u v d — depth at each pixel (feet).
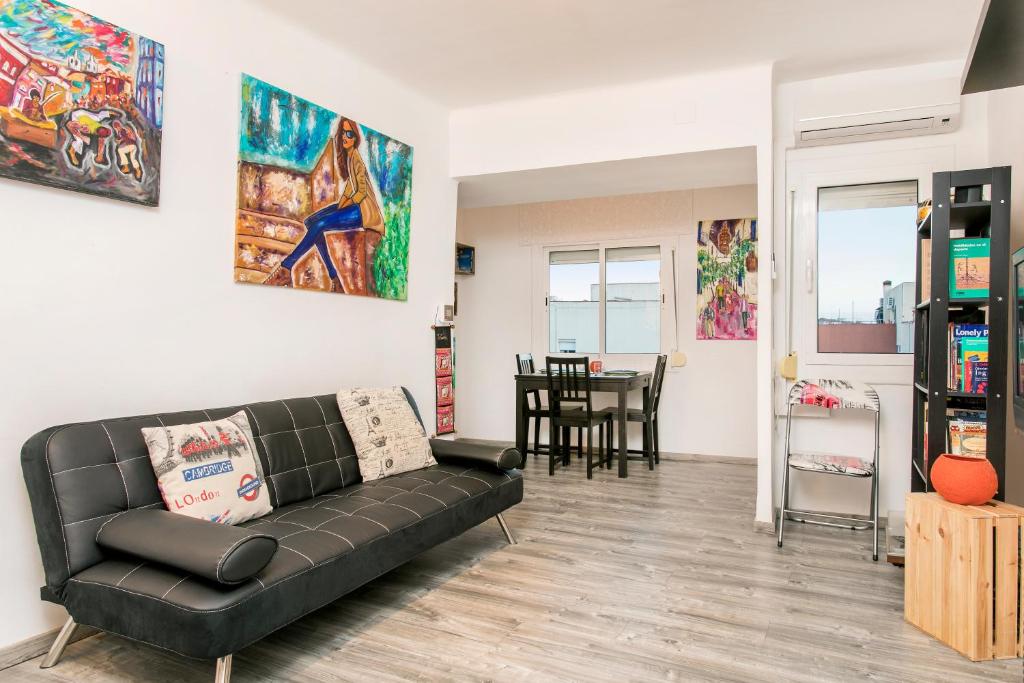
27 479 6.25
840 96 11.62
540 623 7.54
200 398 8.66
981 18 5.35
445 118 14.37
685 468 17.26
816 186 12.32
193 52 8.52
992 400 7.93
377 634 7.26
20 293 6.68
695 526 11.59
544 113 13.62
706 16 9.93
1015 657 6.77
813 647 6.96
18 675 6.38
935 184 8.28
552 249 20.72
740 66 11.84
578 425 16.21
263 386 9.68
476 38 10.74
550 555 9.97
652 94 12.66
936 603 7.20
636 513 12.48
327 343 10.98
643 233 19.43
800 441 12.37
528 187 15.64
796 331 12.46
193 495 6.95
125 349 7.70
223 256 8.99
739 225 18.28
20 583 6.70
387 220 12.33
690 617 7.71
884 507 11.93
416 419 10.98
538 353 20.85
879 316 12.05
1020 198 9.41
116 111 7.44
